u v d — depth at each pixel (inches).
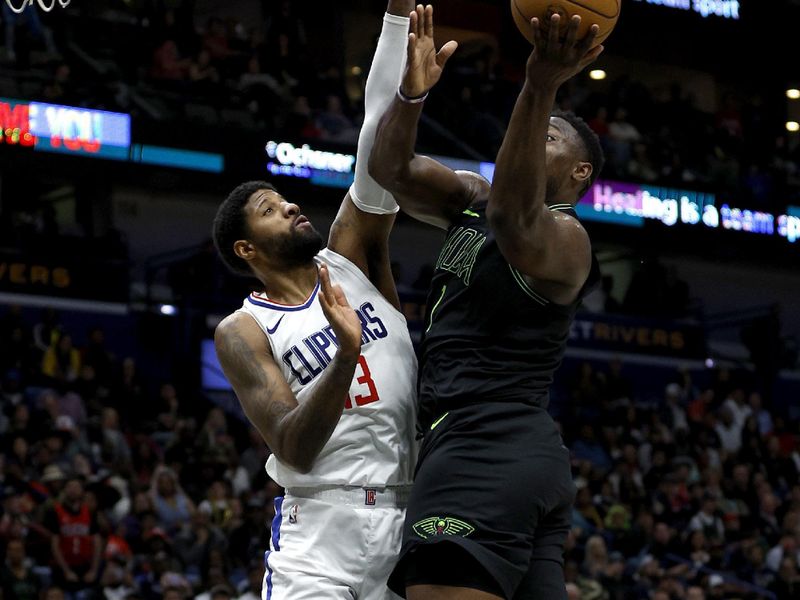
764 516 684.1
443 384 148.6
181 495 539.8
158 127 721.6
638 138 903.1
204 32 836.6
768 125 1006.4
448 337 149.4
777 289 1041.5
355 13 972.6
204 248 763.4
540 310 146.4
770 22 959.6
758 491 696.4
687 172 893.8
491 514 141.6
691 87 1066.1
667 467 693.9
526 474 143.2
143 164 716.7
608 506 622.2
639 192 850.1
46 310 663.8
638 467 718.5
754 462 746.2
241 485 591.8
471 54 923.4
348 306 145.9
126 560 484.4
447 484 143.8
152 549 491.5
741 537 640.4
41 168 693.3
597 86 1037.8
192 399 709.3
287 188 757.9
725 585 560.1
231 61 812.0
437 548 141.6
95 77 735.1
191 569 508.1
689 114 952.9
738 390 805.9
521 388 147.1
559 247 139.9
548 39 131.8
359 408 161.0
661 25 926.4
